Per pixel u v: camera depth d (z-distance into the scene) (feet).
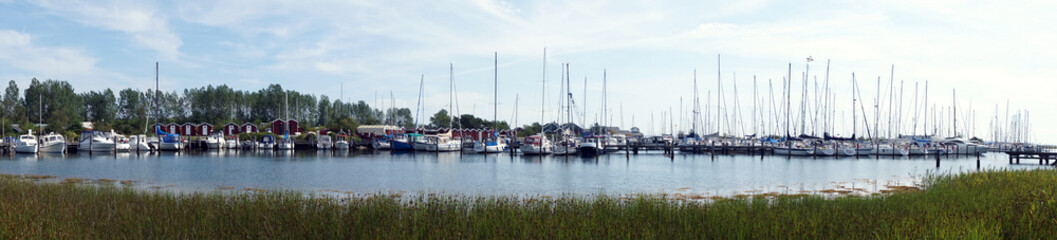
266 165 187.32
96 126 364.79
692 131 356.79
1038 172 101.09
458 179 139.64
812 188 119.24
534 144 260.62
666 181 138.00
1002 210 48.47
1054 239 37.91
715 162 225.76
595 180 140.26
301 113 556.92
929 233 39.73
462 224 44.50
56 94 440.86
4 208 48.26
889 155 267.18
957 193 69.46
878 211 54.60
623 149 333.42
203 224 44.32
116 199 61.72
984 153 308.60
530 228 41.57
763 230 41.68
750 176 154.92
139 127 378.32
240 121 499.92
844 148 263.08
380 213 50.08
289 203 57.57
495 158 240.73
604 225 43.86
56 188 73.26
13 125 340.18
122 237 40.52
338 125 399.65
